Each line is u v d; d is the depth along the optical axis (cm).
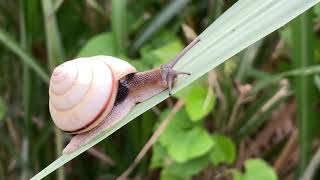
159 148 13
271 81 13
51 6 13
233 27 8
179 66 9
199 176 14
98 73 9
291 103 15
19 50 14
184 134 12
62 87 9
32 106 15
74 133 10
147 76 9
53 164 9
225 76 13
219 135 13
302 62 13
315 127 15
